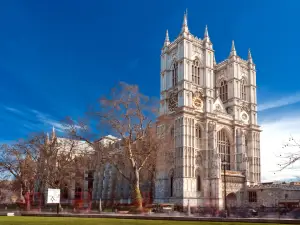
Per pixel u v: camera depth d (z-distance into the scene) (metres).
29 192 87.50
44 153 82.19
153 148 67.00
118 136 60.88
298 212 47.19
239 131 104.25
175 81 104.06
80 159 87.56
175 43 105.75
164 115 92.44
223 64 114.50
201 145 96.69
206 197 90.50
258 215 48.41
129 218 38.88
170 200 90.06
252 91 112.38
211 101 101.88
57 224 24.64
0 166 84.38
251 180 102.31
